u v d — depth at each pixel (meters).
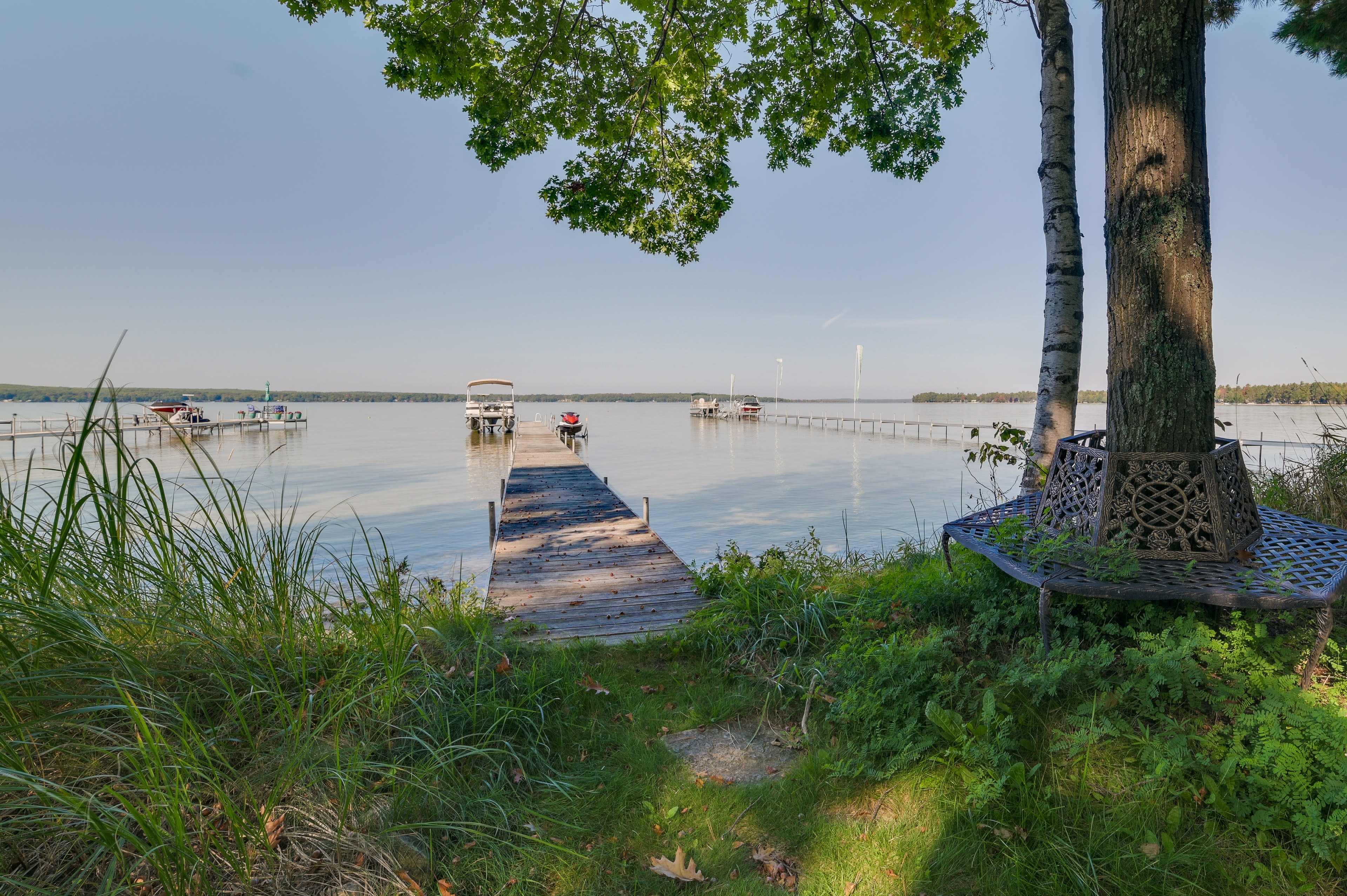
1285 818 1.87
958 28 5.48
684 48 5.64
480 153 5.76
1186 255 2.88
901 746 2.43
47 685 1.95
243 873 1.70
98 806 1.56
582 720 3.00
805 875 1.97
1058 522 3.31
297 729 2.13
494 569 6.66
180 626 2.34
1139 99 2.95
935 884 1.88
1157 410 2.94
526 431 44.06
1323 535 2.95
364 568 4.33
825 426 55.50
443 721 2.57
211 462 2.45
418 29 5.16
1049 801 2.08
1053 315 5.60
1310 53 5.76
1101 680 2.41
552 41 5.33
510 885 1.92
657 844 2.14
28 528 2.06
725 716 3.04
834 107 6.21
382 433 48.25
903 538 10.41
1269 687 2.15
